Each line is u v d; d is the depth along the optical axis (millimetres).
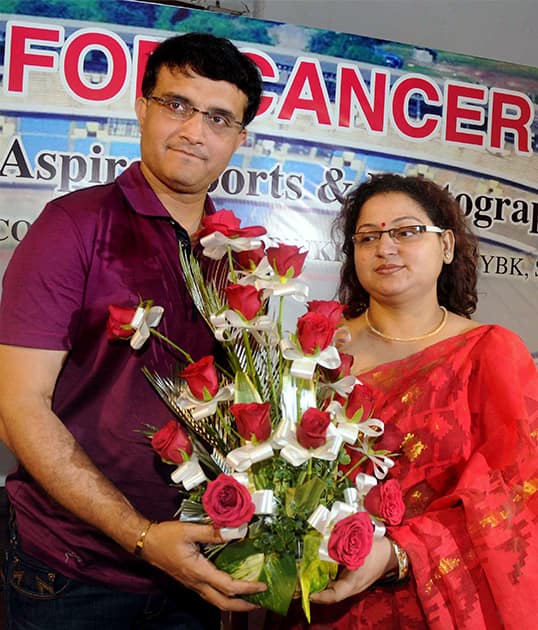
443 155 2447
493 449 1340
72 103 2160
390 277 1465
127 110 2186
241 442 1206
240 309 1177
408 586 1376
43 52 2139
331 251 2354
